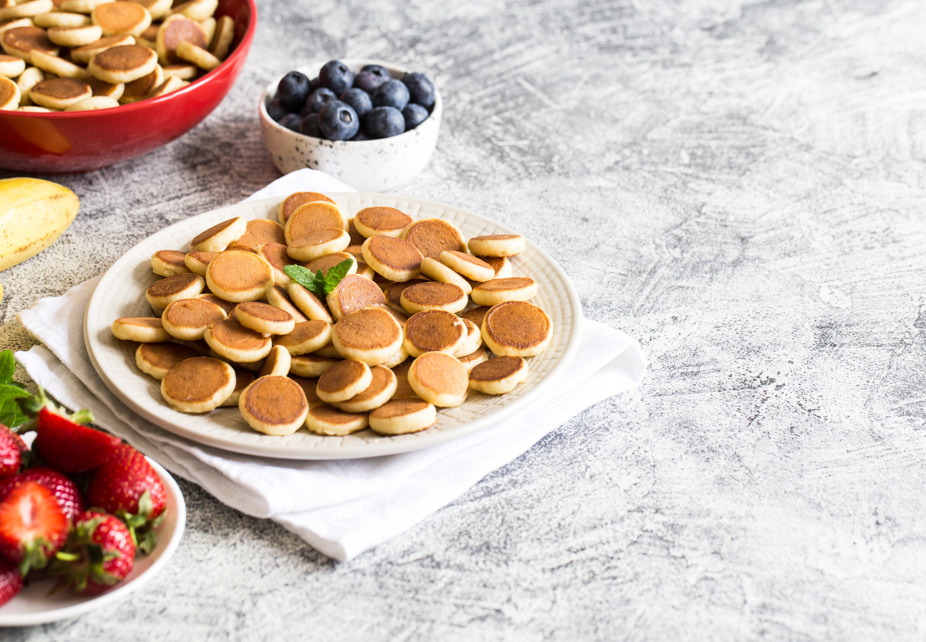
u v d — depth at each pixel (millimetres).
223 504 1147
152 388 1162
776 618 1110
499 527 1144
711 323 1279
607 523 1147
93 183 1369
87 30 1330
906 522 1155
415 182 1400
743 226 1377
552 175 1423
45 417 1089
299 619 1102
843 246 1359
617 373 1223
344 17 1619
